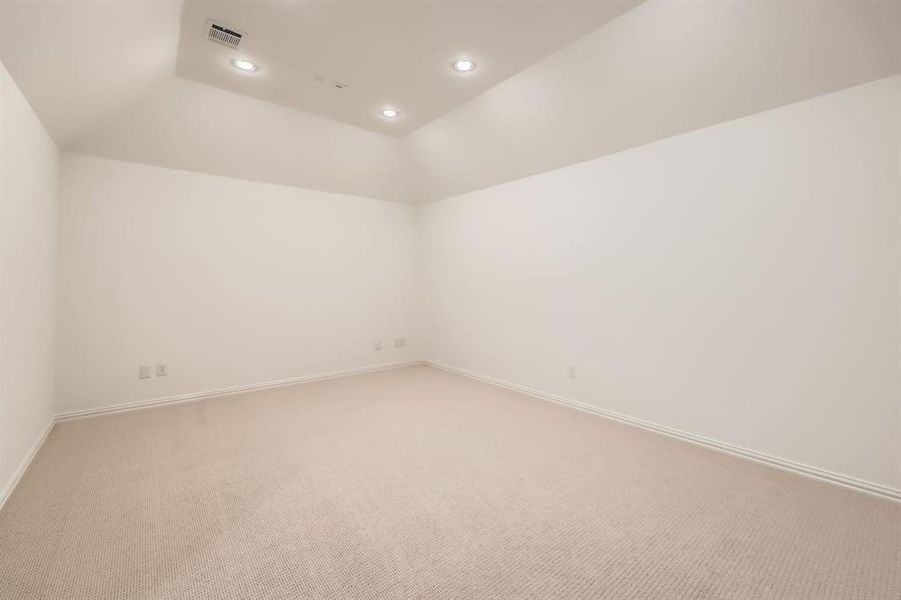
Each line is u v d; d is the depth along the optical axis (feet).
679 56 7.98
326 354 16.07
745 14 6.88
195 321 13.05
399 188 17.28
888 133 6.95
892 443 6.99
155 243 12.31
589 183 11.79
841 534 5.98
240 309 13.93
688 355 9.63
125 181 11.81
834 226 7.52
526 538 5.88
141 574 5.08
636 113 9.64
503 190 14.62
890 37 6.38
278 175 14.33
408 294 18.60
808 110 7.76
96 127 10.50
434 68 9.47
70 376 11.01
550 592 4.82
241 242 13.94
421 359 19.12
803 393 7.93
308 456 8.70
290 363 15.11
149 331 12.23
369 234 17.28
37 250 8.68
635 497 7.04
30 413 8.35
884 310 7.04
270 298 14.60
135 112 10.58
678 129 9.54
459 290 16.74
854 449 7.36
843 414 7.48
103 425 10.59
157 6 6.79
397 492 7.19
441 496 7.06
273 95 10.92
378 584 4.94
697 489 7.34
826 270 7.63
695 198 9.45
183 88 10.35
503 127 12.01
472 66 9.37
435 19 7.68
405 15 7.57
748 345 8.65
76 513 6.45
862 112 7.18
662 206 10.08
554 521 6.31
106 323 11.54
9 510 6.51
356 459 8.55
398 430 10.29
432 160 15.05
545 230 13.14
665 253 10.04
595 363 11.69
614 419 11.14
